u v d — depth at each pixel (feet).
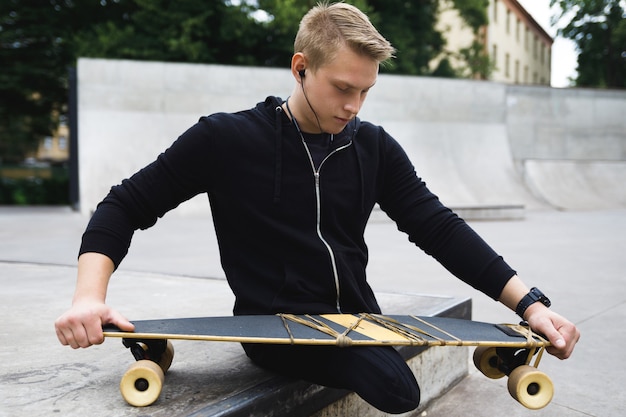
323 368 4.08
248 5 57.41
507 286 4.51
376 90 47.44
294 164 4.50
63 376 4.63
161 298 9.07
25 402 3.97
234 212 4.53
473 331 4.25
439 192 44.47
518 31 135.03
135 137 41.65
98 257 3.94
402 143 47.16
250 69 44.55
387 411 3.80
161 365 4.44
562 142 53.78
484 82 49.73
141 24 57.36
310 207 4.52
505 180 47.37
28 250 19.15
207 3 57.67
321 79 4.16
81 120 40.91
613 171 52.06
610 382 7.29
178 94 43.16
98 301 3.72
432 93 48.65
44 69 61.62
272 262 4.51
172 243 21.97
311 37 4.18
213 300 8.88
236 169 4.44
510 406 6.63
